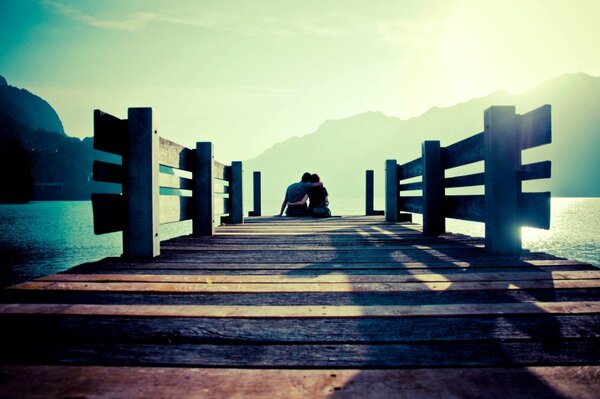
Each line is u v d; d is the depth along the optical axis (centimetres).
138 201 327
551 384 111
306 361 127
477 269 272
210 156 518
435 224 505
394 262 302
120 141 321
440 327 157
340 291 213
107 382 114
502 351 134
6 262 3350
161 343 142
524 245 3666
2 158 15912
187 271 269
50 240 4622
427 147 506
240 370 121
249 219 838
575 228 5347
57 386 111
